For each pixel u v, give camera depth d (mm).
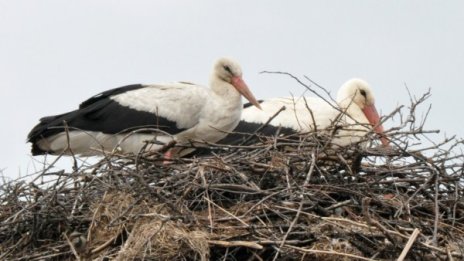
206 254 11680
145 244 11680
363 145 14484
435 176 13039
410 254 11484
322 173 13273
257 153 13539
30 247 12703
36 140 16812
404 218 12688
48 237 12805
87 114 17016
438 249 11195
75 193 13039
